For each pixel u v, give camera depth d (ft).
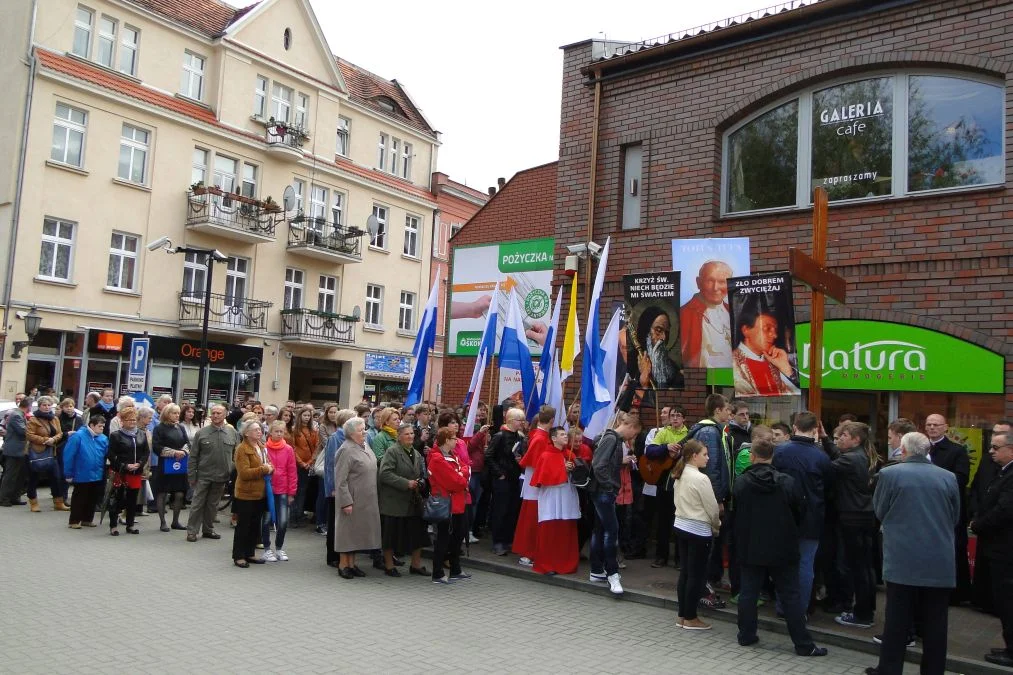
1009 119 28.07
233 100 88.99
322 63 100.89
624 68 38.70
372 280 106.42
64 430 43.78
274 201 93.40
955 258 28.73
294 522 39.06
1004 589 19.71
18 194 69.56
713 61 35.91
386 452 28.96
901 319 29.68
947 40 29.73
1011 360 27.14
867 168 31.91
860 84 32.37
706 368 33.55
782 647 21.38
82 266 74.38
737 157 35.76
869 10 31.48
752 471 21.40
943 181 30.07
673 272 30.89
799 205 33.60
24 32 71.56
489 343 34.68
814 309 26.32
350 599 25.11
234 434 35.99
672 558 32.09
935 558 17.87
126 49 79.87
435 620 22.93
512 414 33.06
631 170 38.83
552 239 55.36
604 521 26.58
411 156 115.34
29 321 64.95
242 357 88.12
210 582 26.63
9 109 71.26
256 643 19.93
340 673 17.88
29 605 22.66
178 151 83.10
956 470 24.67
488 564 30.58
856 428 23.65
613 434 27.25
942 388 28.58
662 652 20.48
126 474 35.17
